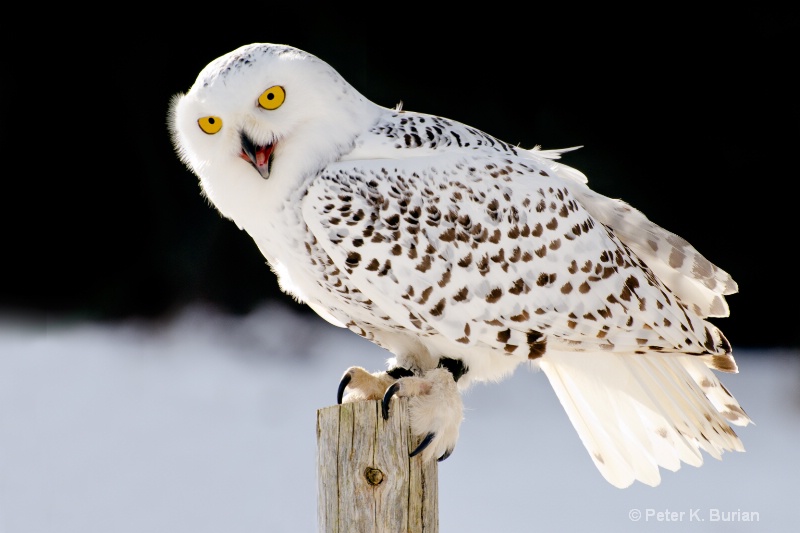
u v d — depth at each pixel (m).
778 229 16.34
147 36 18.16
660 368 6.45
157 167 18.05
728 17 16.77
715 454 6.47
